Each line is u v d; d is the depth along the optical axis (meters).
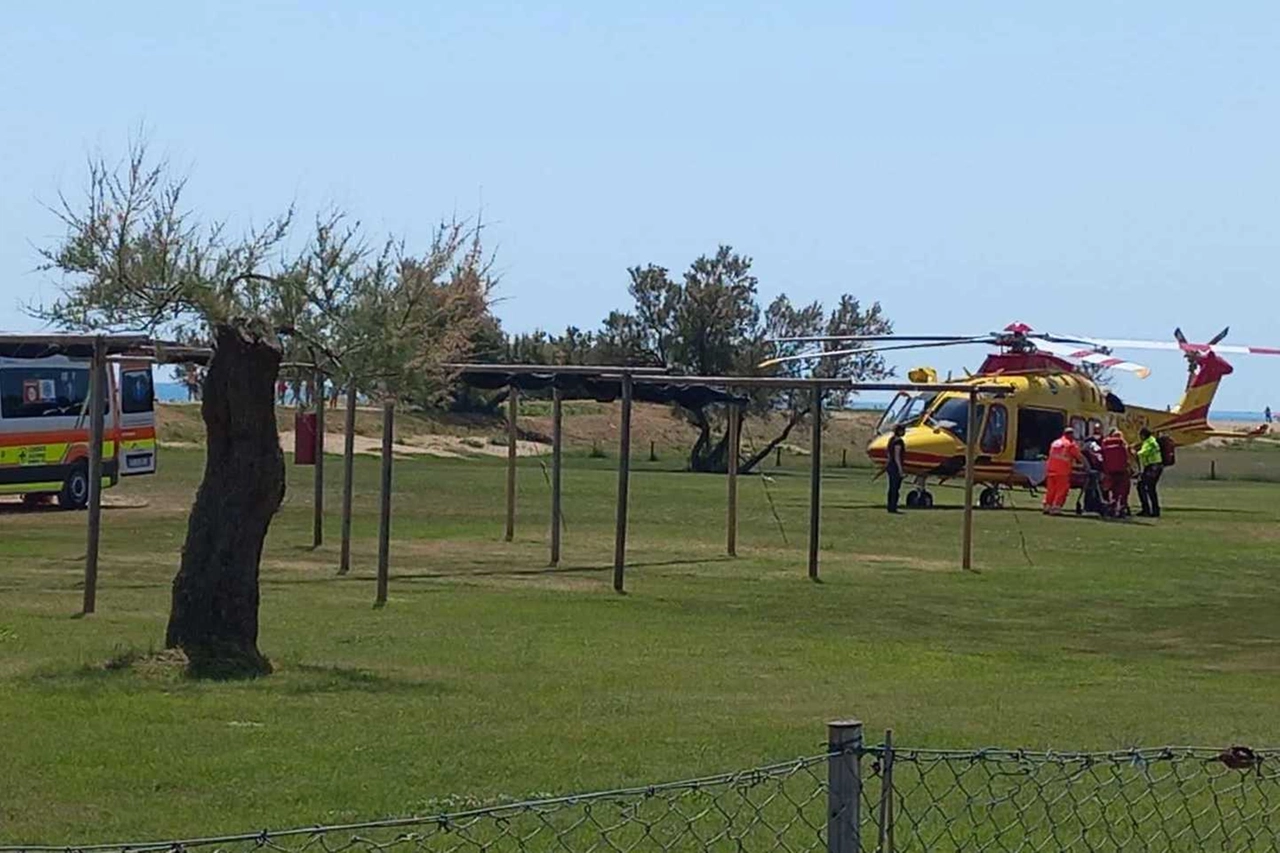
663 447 93.31
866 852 9.30
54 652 17.88
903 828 10.08
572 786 11.73
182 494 46.78
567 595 26.08
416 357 31.59
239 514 16.56
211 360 16.72
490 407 88.81
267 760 12.49
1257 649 22.31
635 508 46.41
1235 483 77.88
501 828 9.95
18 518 39.12
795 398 83.69
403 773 12.14
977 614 25.42
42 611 22.03
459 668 18.02
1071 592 28.62
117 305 23.59
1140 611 26.33
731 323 85.50
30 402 41.19
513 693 16.33
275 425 16.70
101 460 22.39
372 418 80.19
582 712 15.27
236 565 16.58
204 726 13.80
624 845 9.80
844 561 33.09
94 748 12.79
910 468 49.91
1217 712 16.36
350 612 23.02
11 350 23.53
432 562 30.78
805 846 9.78
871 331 86.44
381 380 31.48
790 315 87.06
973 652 21.27
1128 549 37.47
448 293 35.38
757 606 25.56
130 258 23.62
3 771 11.99
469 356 42.53
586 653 19.73
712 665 19.17
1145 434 49.69
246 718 14.24
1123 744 13.95
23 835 10.30
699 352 85.81
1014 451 50.78
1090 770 10.53
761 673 18.69
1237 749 9.78
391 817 10.68
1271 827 10.48
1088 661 20.78
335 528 37.09
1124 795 10.45
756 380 29.27
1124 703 16.89
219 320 18.62
